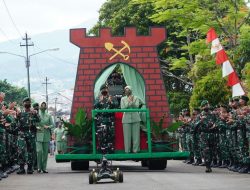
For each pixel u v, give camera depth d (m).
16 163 23.09
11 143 20.55
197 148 23.22
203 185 13.86
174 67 32.06
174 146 19.75
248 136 17.73
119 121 19.55
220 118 20.64
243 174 17.59
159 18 26.94
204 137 18.72
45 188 14.01
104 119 19.02
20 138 19.23
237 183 14.31
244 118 18.05
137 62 20.56
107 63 20.52
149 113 20.27
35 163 20.97
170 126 19.72
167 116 20.31
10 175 18.66
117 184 14.44
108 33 20.62
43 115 20.33
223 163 21.22
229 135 19.47
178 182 14.77
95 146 18.95
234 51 25.67
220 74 27.09
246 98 18.45
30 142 19.25
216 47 21.73
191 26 26.70
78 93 20.42
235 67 25.88
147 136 19.45
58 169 21.98
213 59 27.72
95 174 14.79
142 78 20.52
